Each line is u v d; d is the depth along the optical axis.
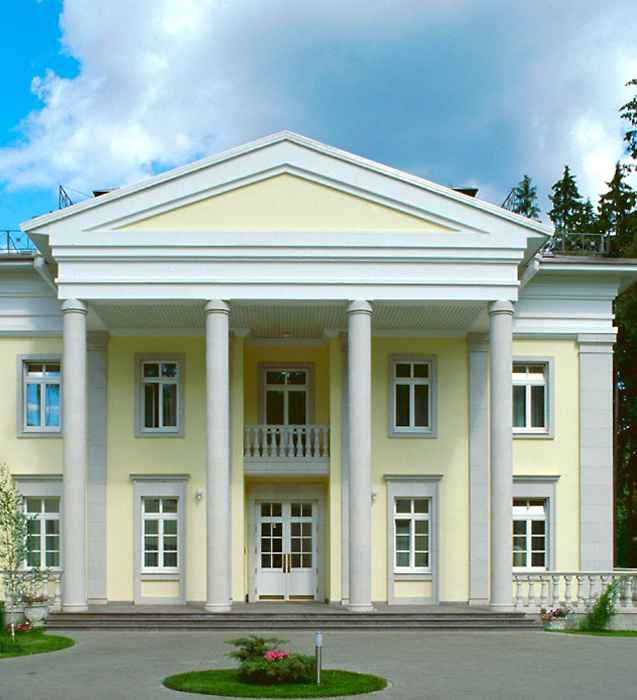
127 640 19.19
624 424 42.91
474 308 23.33
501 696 13.44
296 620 20.83
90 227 22.19
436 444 25.58
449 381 25.80
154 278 22.11
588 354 26.00
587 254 26.89
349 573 21.89
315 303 22.56
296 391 27.16
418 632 20.56
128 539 24.98
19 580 20.12
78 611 21.36
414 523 25.36
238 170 22.48
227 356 22.09
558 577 22.45
